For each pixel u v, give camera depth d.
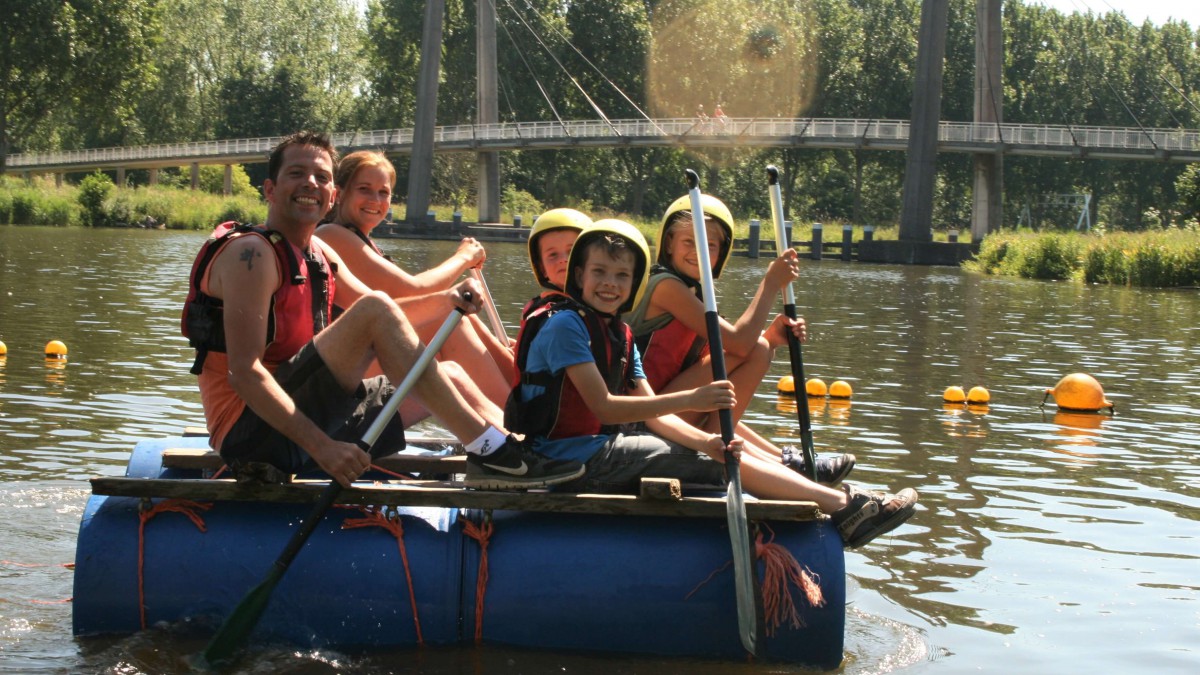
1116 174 70.94
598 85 64.00
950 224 75.69
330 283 4.30
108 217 42.97
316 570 4.02
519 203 62.19
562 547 4.06
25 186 46.47
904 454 7.25
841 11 69.00
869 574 4.97
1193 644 4.26
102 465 6.26
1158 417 8.90
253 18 73.25
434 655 3.96
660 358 4.84
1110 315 18.30
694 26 63.94
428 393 4.09
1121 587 4.88
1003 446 7.59
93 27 54.41
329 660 3.90
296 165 4.10
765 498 4.29
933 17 37.16
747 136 41.81
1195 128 73.56
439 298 4.88
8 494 5.66
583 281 4.21
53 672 3.72
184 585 3.99
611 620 4.02
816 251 38.41
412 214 45.16
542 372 4.18
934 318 17.02
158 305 14.76
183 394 8.37
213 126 70.62
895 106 66.62
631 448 4.21
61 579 4.59
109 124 59.38
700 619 4.02
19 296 15.27
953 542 5.44
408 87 67.31
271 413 3.86
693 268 4.91
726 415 4.14
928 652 4.14
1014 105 68.44
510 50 63.00
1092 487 6.54
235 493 4.02
